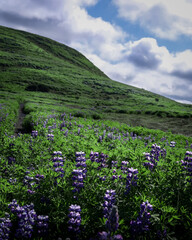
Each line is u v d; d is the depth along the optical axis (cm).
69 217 361
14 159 650
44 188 439
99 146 821
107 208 354
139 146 946
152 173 530
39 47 16200
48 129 1262
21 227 336
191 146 1161
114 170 518
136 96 9838
